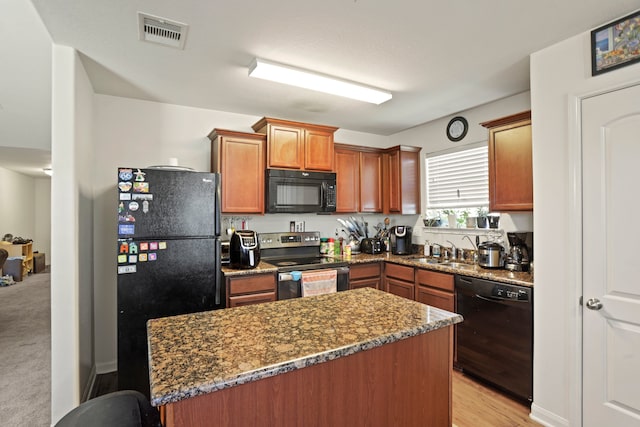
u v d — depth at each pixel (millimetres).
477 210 3352
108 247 2922
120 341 2236
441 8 1699
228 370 948
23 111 3379
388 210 4023
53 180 2035
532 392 2176
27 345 3383
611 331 1801
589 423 1880
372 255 3838
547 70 2100
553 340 2053
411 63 2326
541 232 2121
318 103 3141
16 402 2340
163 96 2963
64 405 2023
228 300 2693
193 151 3270
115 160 2965
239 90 2816
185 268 2398
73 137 2080
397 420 1282
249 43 2051
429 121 3811
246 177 3145
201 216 2451
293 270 2975
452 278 2771
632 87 1726
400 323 1355
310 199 3416
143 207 2293
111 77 2551
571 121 1962
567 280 1981
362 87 2668
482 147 3295
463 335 2670
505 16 1770
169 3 1656
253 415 989
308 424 1082
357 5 1674
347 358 1163
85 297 2416
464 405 2270
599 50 1845
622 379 1756
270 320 1404
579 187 1930
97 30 1896
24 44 2537
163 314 2336
